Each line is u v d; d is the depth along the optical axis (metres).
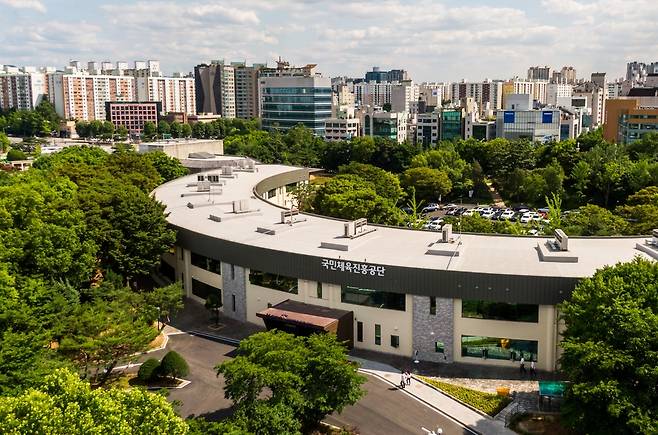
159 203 84.44
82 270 70.12
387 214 104.69
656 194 109.88
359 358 62.75
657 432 36.62
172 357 58.12
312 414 47.62
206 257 78.31
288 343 47.50
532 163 177.38
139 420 33.78
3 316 48.72
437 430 48.03
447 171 172.25
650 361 40.69
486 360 60.81
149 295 63.44
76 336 52.00
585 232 92.31
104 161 128.00
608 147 171.12
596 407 41.25
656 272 47.78
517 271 59.66
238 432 39.00
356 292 64.69
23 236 65.75
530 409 51.50
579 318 47.00
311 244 71.62
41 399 32.00
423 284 60.97
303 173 146.38
